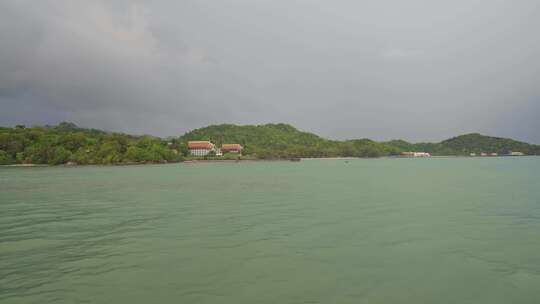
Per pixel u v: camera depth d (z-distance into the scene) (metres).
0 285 11.23
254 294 10.42
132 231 19.27
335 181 56.25
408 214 24.39
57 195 37.72
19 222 22.25
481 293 10.62
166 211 26.27
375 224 20.89
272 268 12.80
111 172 86.25
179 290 10.73
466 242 16.58
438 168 106.62
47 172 86.94
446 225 20.59
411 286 11.12
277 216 23.78
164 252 14.95
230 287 10.97
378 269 12.72
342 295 10.39
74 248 15.73
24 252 15.12
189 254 14.64
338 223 21.23
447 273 12.32
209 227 20.22
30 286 11.12
